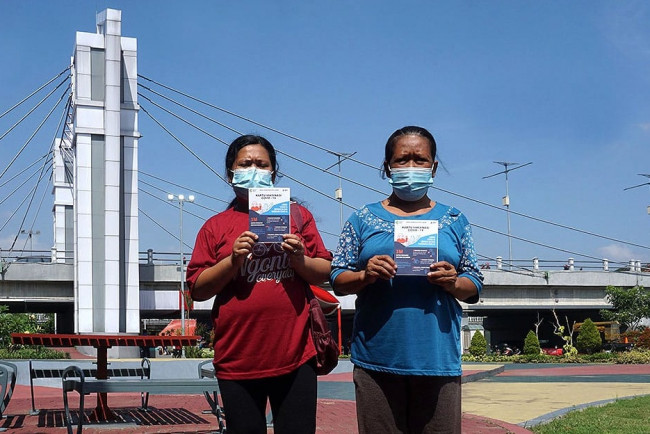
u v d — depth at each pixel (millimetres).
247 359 3787
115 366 14727
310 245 4121
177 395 13156
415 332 3729
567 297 50500
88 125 36469
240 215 4070
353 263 3982
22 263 38625
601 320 54031
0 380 8992
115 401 11852
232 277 3803
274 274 3863
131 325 36594
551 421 8789
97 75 37000
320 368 3922
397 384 3768
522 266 49625
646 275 51656
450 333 3789
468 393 13430
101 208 36281
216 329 3871
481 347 41719
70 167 55531
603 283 50719
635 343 41062
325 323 3893
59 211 54688
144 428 8234
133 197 37562
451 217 3965
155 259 41781
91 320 35344
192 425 8500
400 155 3889
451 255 3842
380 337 3771
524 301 49562
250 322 3793
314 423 3822
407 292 3754
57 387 17047
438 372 3709
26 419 9094
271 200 3811
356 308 3990
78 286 35469
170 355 38094
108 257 35812
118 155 36500
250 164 4070
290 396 3787
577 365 30297
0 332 30500
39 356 27828
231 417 3793
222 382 3844
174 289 42312
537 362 34344
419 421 3775
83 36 36938
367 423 3795
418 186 3863
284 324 3814
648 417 8961
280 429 3791
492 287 48562
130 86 38125
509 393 13328
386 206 4039
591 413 9406
